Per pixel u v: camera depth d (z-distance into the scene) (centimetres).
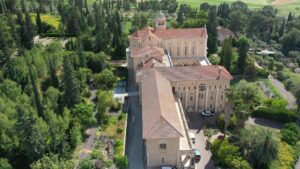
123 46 17838
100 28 19175
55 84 13000
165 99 9988
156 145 8788
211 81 11806
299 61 18900
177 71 11894
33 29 17562
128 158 9669
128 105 12412
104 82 13762
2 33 14050
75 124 10100
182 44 15450
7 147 9231
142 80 11650
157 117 8900
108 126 11056
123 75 15150
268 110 12094
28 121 8469
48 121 10175
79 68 14388
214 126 11450
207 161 9631
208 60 15925
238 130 10156
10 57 13125
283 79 16188
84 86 13250
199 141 10606
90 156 9425
